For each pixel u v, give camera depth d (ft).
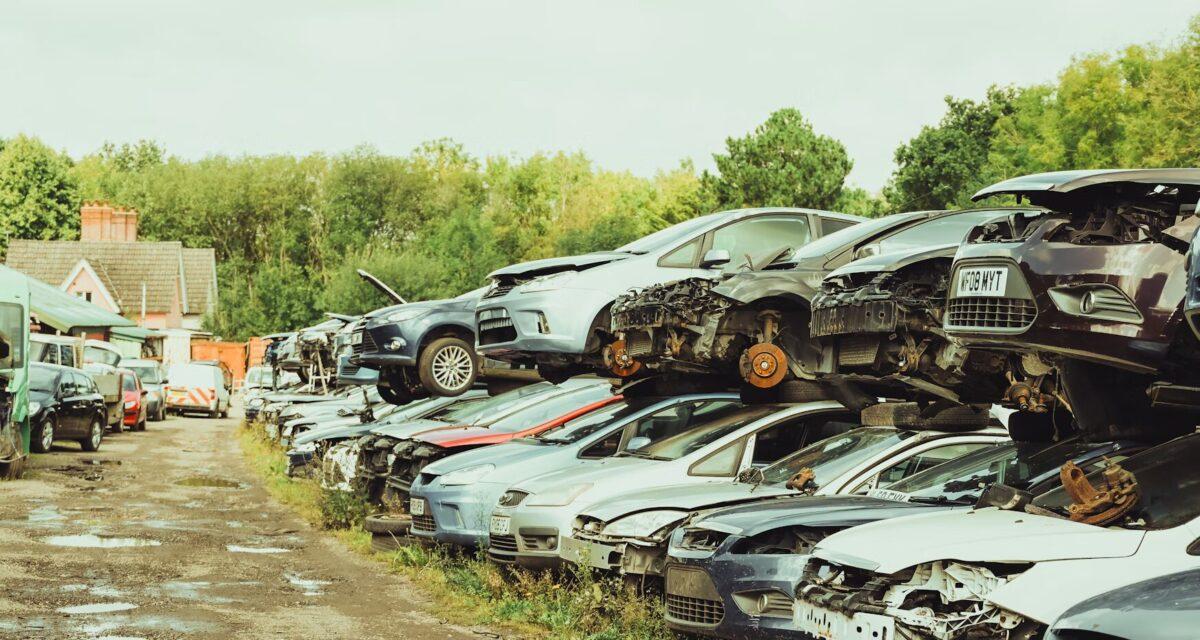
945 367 26.14
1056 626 14.01
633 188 327.88
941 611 17.28
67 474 66.13
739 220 39.42
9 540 40.11
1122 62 167.22
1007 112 209.87
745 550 22.56
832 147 188.44
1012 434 25.99
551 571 30.04
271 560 38.88
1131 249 20.43
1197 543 15.83
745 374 31.27
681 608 23.59
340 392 84.38
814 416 31.22
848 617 17.98
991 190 23.00
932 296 26.22
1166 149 142.61
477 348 41.01
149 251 251.60
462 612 30.40
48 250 247.09
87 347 126.31
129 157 506.48
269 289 243.60
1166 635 12.51
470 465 36.01
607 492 29.84
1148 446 21.81
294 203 323.57
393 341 51.13
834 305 27.76
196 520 48.73
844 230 34.83
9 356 61.46
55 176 311.27
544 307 37.73
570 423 38.60
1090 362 22.31
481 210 336.29
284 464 71.61
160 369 142.51
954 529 18.11
